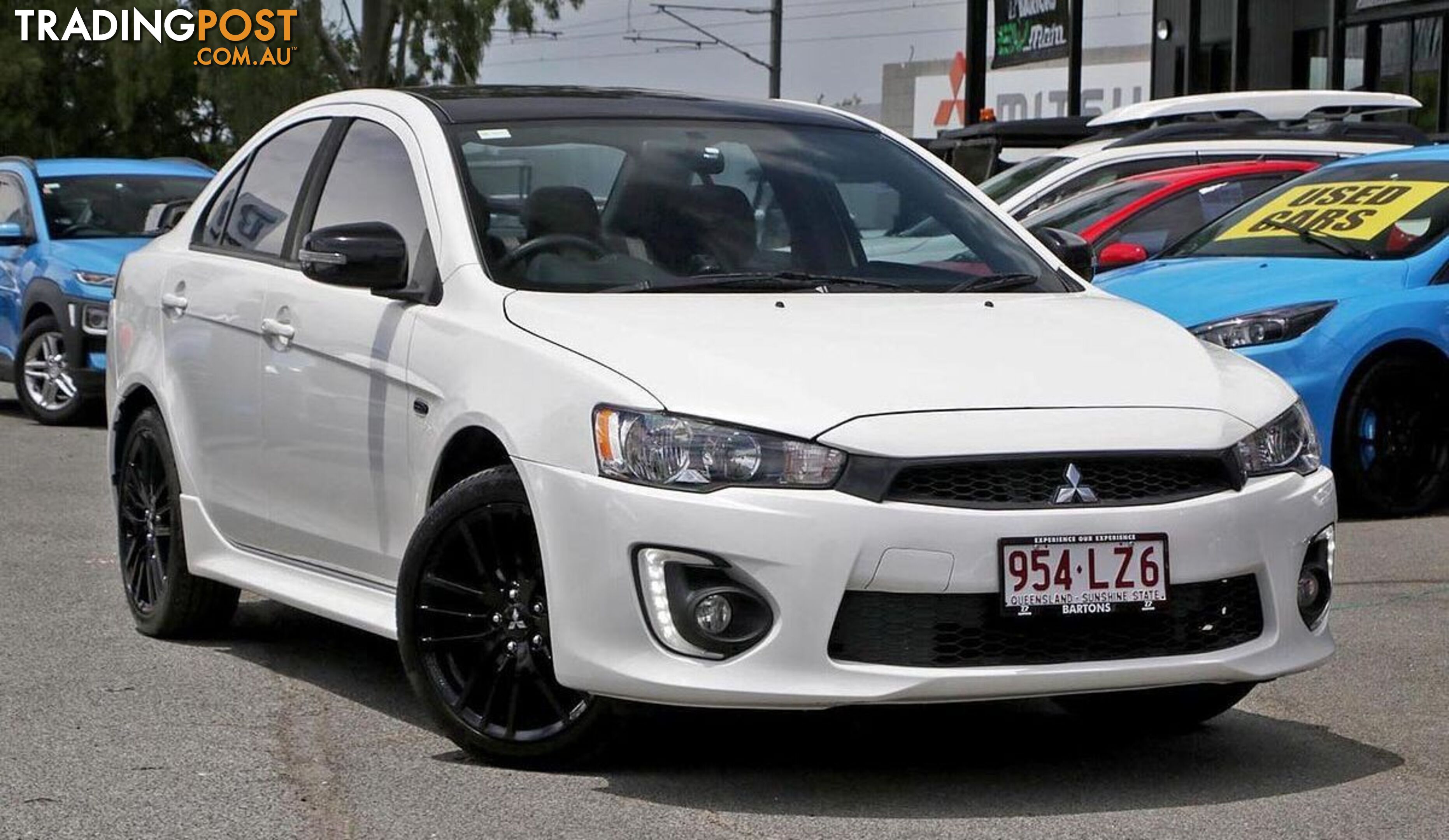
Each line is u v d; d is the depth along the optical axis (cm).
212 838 472
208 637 716
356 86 5044
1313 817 491
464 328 553
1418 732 583
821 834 473
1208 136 1401
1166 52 3538
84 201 1574
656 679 482
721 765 538
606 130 627
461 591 539
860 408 484
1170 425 498
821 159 642
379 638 720
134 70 5153
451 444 550
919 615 477
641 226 592
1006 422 486
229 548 677
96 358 1470
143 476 728
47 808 496
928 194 647
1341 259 1034
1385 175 1097
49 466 1237
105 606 775
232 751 552
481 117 624
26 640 708
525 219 585
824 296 570
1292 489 516
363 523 595
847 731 579
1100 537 482
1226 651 504
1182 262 1076
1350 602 783
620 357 508
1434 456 1012
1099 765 544
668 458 483
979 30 3116
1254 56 3272
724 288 572
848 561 471
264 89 4878
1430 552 899
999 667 481
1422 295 995
